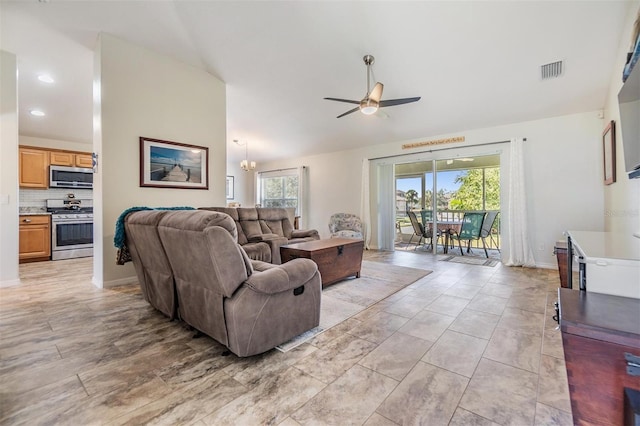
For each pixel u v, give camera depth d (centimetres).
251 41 355
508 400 144
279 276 189
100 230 333
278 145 720
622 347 76
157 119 370
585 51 315
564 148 425
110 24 316
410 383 158
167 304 232
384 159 629
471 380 161
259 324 180
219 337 186
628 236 216
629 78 184
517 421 130
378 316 254
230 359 183
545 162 440
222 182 443
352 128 583
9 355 187
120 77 338
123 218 260
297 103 510
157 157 368
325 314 258
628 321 82
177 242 188
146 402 142
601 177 399
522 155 451
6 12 288
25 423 128
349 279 380
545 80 365
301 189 762
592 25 285
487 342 206
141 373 167
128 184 345
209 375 165
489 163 564
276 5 304
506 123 471
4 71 339
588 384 80
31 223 499
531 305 281
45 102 451
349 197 686
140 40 345
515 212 454
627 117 194
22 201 526
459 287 343
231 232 175
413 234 645
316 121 573
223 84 442
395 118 518
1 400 143
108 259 336
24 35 321
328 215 725
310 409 138
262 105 519
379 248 642
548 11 277
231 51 374
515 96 403
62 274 406
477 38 318
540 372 169
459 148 527
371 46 348
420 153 576
